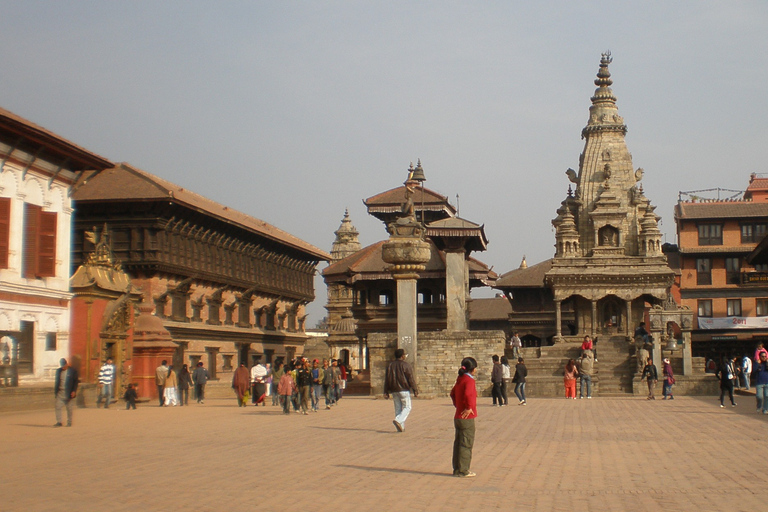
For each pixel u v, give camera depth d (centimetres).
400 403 2839
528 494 1568
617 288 7525
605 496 1547
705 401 4678
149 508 1443
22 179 4206
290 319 8950
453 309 5922
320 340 10512
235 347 7338
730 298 9056
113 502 1497
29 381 4119
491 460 2038
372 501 1500
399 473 1833
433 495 1557
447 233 5897
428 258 5150
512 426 2994
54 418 3491
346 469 1897
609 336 7412
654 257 7562
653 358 5691
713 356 8850
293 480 1738
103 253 4697
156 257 5956
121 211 5975
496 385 4331
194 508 1442
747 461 2014
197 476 1794
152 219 5953
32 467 1942
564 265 7625
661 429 2861
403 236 5091
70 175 4612
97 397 4362
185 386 4734
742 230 9094
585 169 8056
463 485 1669
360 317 7294
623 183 7969
